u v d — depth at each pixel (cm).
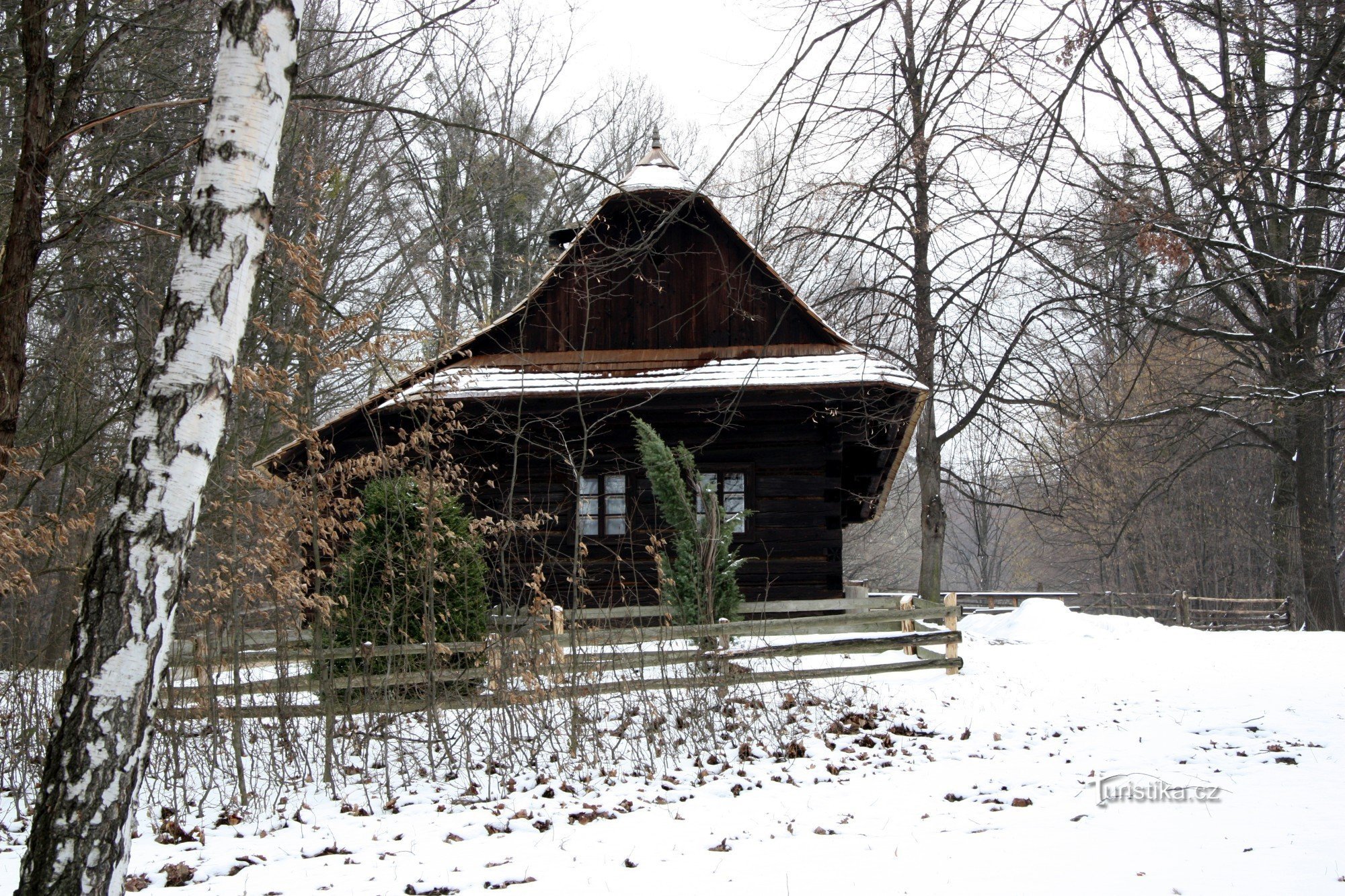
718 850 647
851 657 1366
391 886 604
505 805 791
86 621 466
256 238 509
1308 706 992
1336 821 609
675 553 1529
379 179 2069
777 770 872
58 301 1764
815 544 1536
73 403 1462
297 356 1686
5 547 839
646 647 1197
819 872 577
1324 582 2272
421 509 1020
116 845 461
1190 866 536
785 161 765
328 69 1027
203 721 930
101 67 1253
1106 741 911
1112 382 1983
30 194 990
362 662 1030
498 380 1535
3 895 594
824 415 1523
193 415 484
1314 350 1802
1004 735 966
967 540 5741
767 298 1603
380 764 912
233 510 880
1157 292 1027
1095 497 2711
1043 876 537
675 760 905
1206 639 1634
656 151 1716
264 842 714
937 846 619
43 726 884
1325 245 1742
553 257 1938
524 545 1551
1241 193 1142
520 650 960
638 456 1567
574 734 916
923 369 1764
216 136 502
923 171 950
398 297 2214
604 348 1628
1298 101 979
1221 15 817
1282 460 2564
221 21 512
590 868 618
